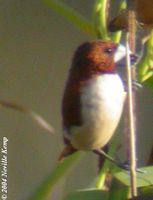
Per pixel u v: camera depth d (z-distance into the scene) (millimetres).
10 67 3330
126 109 2852
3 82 3328
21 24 3326
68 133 2879
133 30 2861
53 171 2924
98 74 2865
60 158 2906
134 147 2852
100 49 2871
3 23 3326
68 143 2893
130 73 2846
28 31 3326
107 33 2904
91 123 2861
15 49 3328
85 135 2869
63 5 2934
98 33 2908
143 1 2877
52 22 3320
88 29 2924
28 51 3328
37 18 3322
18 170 3340
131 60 2861
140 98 3301
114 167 2936
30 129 3336
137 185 2883
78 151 2918
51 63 3328
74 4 3268
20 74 3330
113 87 2861
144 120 3307
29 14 3324
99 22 2906
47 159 3342
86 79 2865
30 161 3340
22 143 3336
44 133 3340
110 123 2863
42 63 3328
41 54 3328
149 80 2941
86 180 3309
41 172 3342
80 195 2912
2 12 3326
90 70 2867
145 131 3307
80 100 2863
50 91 3332
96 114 2859
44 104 3332
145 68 2926
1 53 3328
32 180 3344
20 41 3328
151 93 3301
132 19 2863
